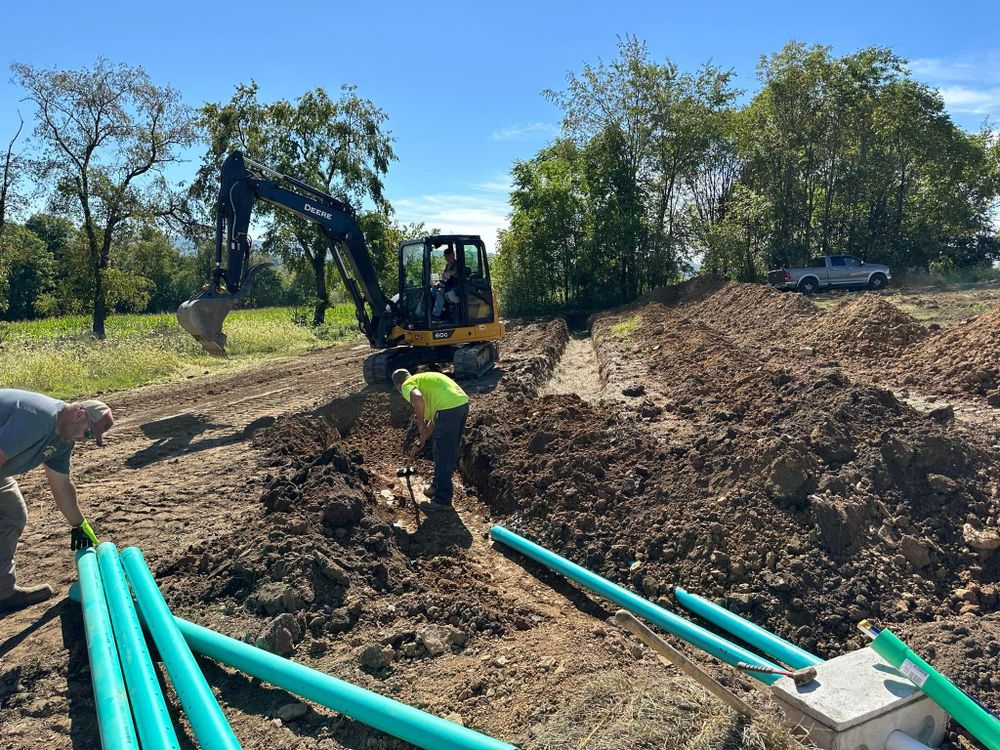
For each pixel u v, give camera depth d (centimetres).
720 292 2197
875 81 2933
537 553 584
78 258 2333
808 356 1301
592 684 371
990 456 648
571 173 2806
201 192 2633
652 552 590
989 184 3288
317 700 354
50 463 475
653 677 388
